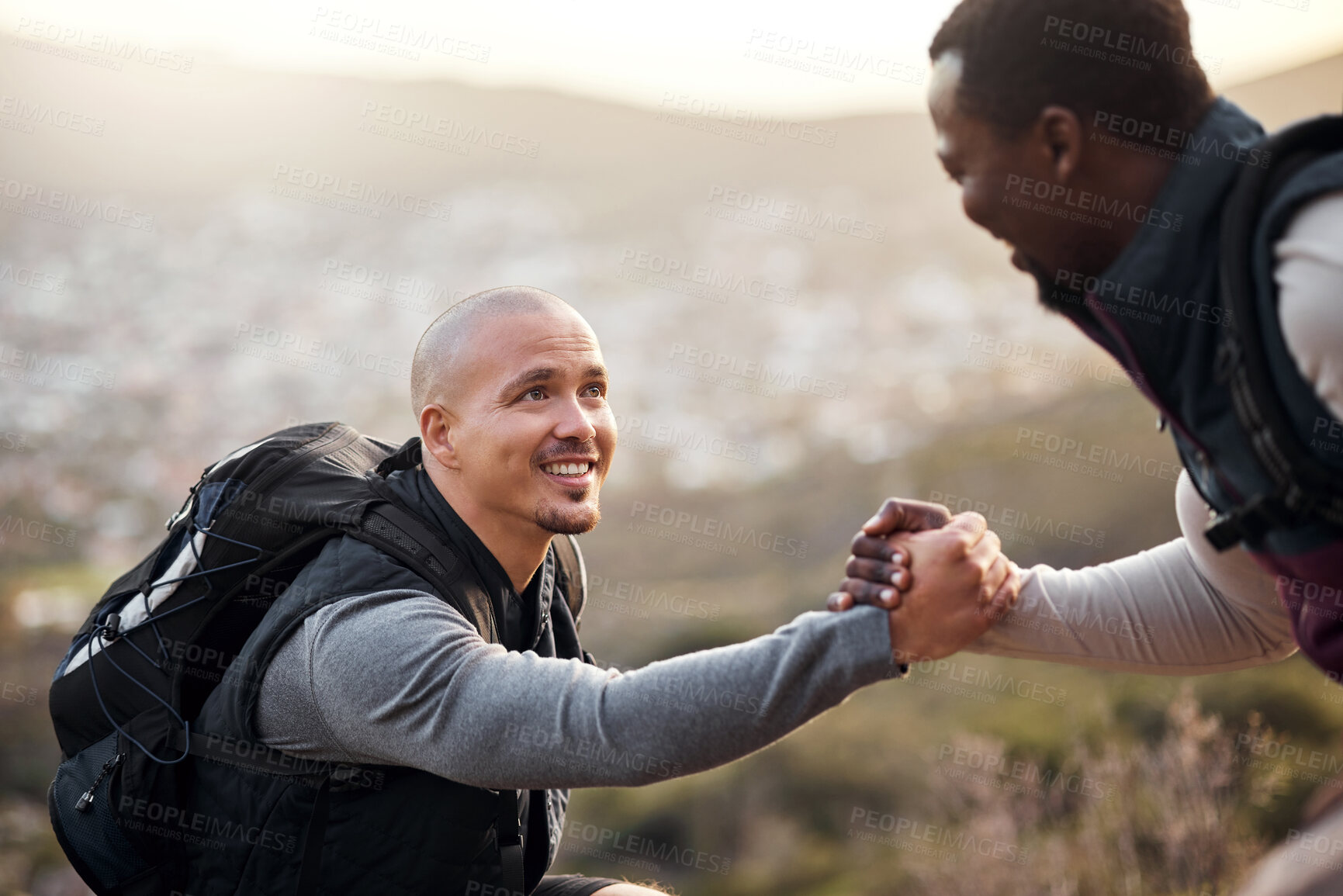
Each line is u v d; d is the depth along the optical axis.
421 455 2.41
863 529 1.81
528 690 1.79
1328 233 1.29
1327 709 7.79
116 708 2.11
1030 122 1.50
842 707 11.38
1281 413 1.36
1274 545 1.48
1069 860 4.48
